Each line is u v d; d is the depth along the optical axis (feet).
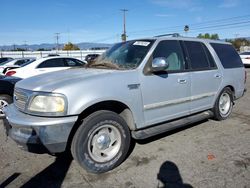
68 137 10.58
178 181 10.66
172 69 14.40
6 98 20.30
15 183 10.75
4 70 47.75
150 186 10.36
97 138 11.41
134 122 12.65
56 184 10.65
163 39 14.48
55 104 10.32
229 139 15.20
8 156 13.30
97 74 11.96
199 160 12.49
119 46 15.58
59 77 11.96
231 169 11.53
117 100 11.68
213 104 17.51
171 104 14.23
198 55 16.31
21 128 10.77
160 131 13.67
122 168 11.87
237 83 19.45
